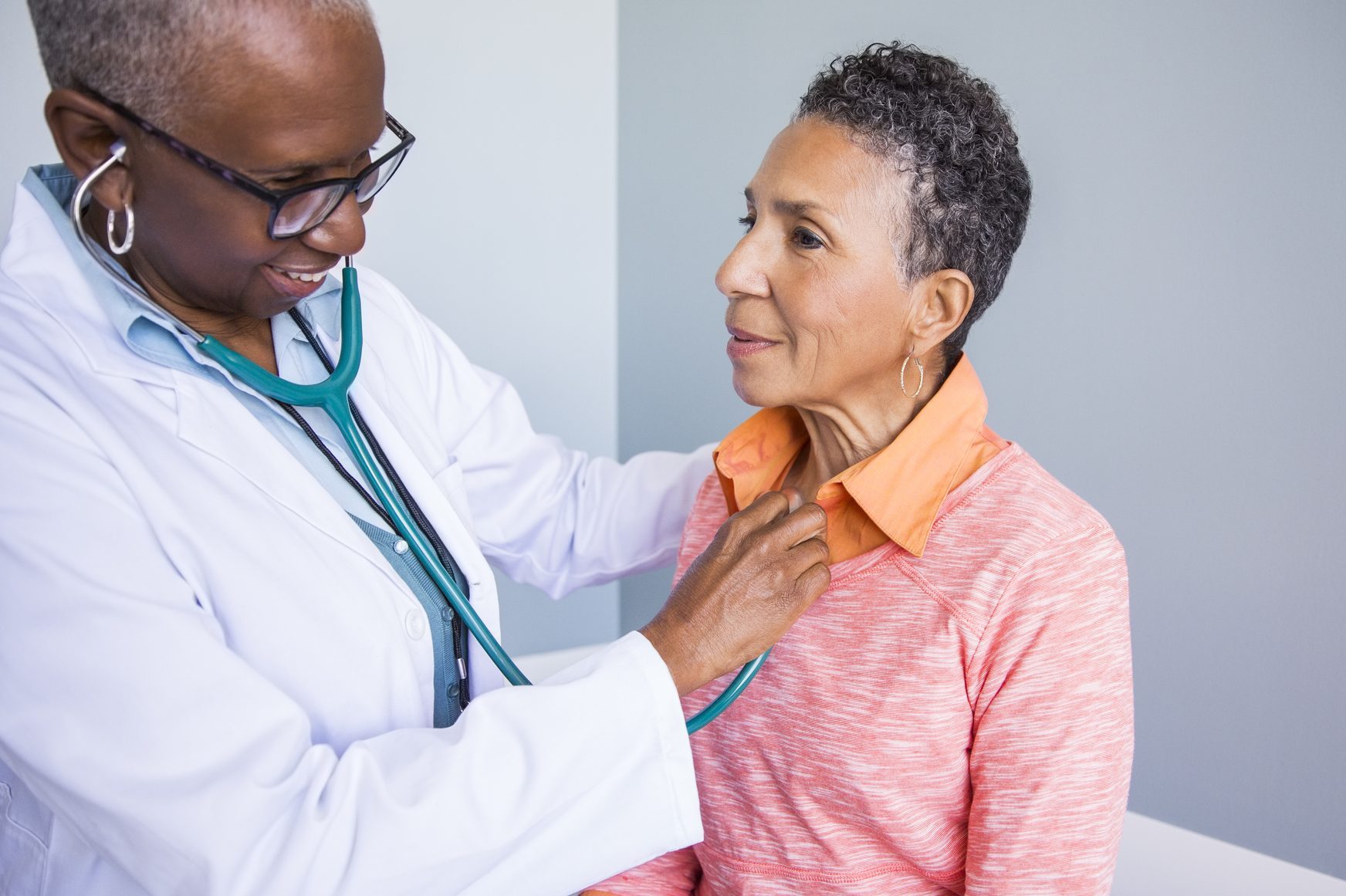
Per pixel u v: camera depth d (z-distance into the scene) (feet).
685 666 2.83
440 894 2.54
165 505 2.64
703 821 3.44
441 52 7.35
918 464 3.07
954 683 2.89
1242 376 5.13
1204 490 5.36
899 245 2.95
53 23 2.28
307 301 3.37
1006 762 2.81
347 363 3.10
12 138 5.89
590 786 2.65
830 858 3.16
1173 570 5.55
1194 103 5.09
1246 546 5.25
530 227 7.98
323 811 2.48
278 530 2.87
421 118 7.36
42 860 2.88
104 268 2.61
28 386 2.60
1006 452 3.12
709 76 7.29
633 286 8.30
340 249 2.65
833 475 3.48
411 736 2.74
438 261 7.64
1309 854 5.24
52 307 2.78
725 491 3.64
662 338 8.09
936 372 3.29
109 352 2.79
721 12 7.11
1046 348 5.87
